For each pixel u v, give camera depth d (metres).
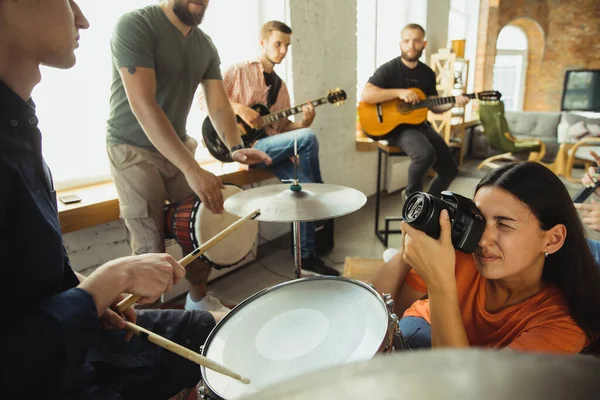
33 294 0.68
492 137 5.19
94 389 0.80
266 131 2.53
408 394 0.14
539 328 0.80
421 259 0.79
